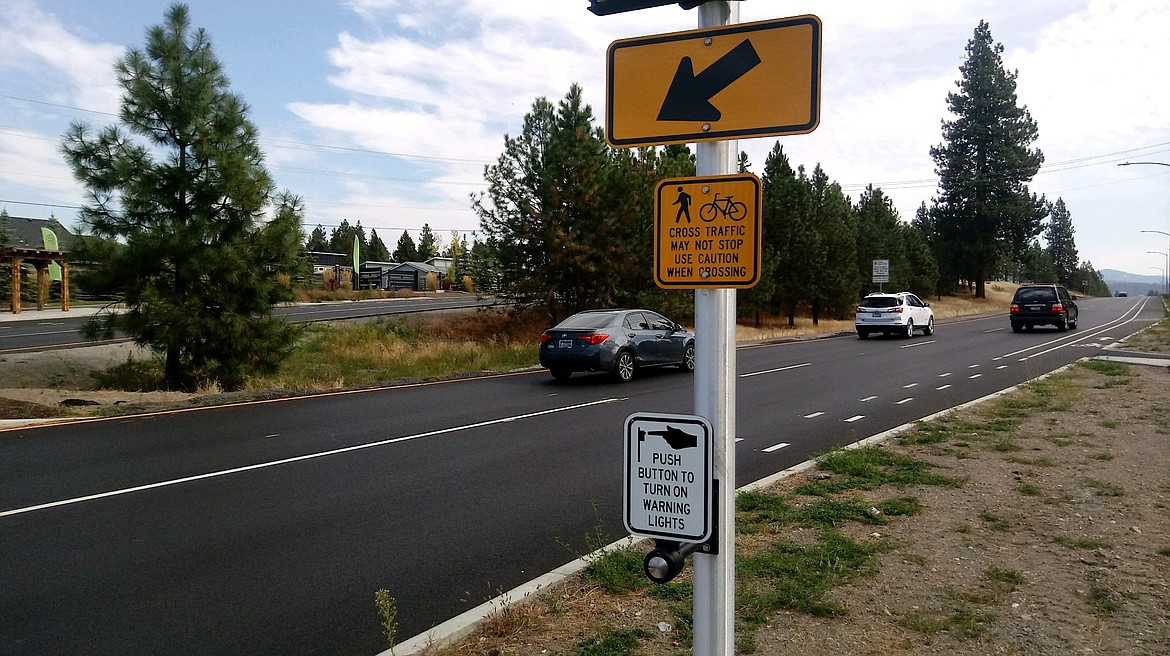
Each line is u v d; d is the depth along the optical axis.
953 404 12.31
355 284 63.31
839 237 43.41
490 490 7.55
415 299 51.91
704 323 2.41
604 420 11.52
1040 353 21.44
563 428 10.87
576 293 27.03
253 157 16.12
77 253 14.96
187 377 15.87
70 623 4.56
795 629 4.15
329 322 27.98
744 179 2.37
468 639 4.19
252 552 5.79
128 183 14.88
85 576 5.30
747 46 2.42
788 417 11.38
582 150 25.52
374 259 102.75
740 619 4.26
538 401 13.48
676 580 4.89
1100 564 5.02
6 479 7.95
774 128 2.38
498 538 6.10
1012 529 5.76
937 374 16.77
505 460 8.86
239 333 15.52
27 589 5.08
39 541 6.04
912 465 7.72
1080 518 5.97
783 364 19.67
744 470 8.07
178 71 15.44
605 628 4.23
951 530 5.75
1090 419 10.14
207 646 4.26
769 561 5.06
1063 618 4.24
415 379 16.69
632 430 2.48
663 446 2.43
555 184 25.53
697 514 2.39
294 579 5.25
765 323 40.44
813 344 27.52
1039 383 13.69
